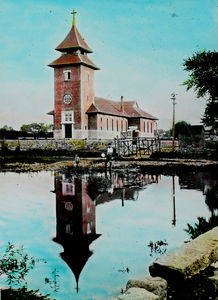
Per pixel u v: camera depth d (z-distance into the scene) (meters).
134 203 12.85
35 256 7.30
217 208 11.54
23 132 67.00
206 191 15.17
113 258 7.10
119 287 5.79
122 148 43.94
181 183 17.97
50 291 5.66
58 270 6.52
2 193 15.56
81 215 11.10
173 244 7.89
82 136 57.53
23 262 6.88
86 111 58.97
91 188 16.92
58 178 21.30
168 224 9.61
